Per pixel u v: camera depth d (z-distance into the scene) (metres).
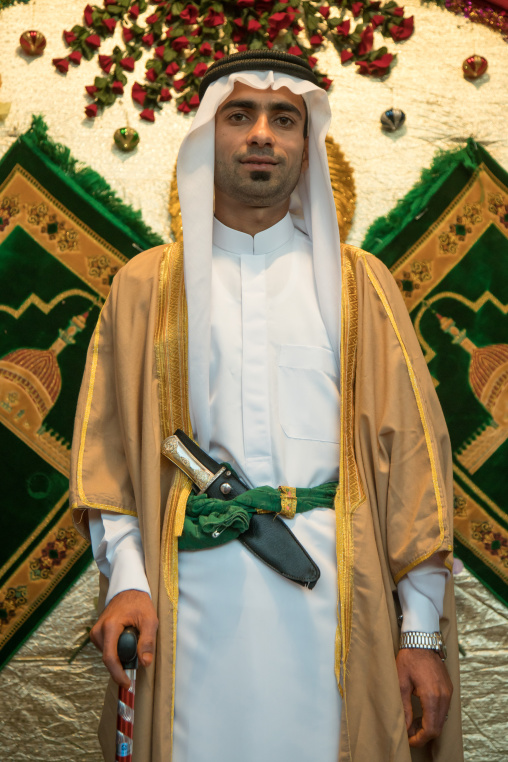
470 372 2.43
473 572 2.36
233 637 1.53
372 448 1.67
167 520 1.64
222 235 1.83
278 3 2.52
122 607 1.54
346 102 2.53
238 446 1.66
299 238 1.88
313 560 1.58
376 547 1.61
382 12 2.57
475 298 2.46
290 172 1.77
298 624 1.54
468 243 2.48
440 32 2.58
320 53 2.54
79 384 2.41
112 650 1.48
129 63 2.51
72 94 2.51
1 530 2.35
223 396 1.69
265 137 1.71
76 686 2.29
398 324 1.75
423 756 1.67
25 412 2.39
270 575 1.57
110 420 1.77
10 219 2.45
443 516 1.59
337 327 1.74
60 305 2.43
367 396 1.69
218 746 1.49
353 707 1.52
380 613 1.54
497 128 2.54
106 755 1.64
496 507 2.38
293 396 1.69
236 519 1.56
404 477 1.64
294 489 1.62
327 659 1.54
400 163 2.51
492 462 2.39
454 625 1.73
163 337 1.75
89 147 2.49
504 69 2.57
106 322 1.83
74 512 1.72
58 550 2.35
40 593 2.33
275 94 1.77
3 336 2.41
